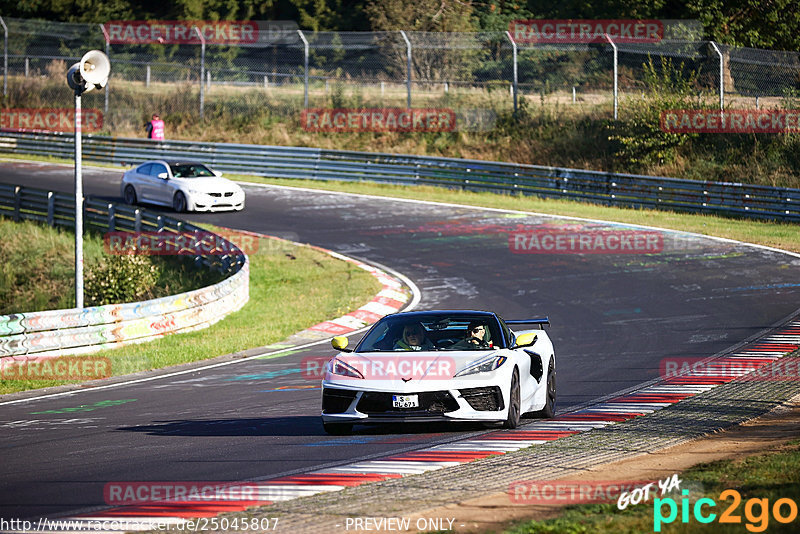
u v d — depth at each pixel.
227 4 169.38
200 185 76.69
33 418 28.84
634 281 54.41
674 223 72.62
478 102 113.62
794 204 73.19
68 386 35.28
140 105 123.31
